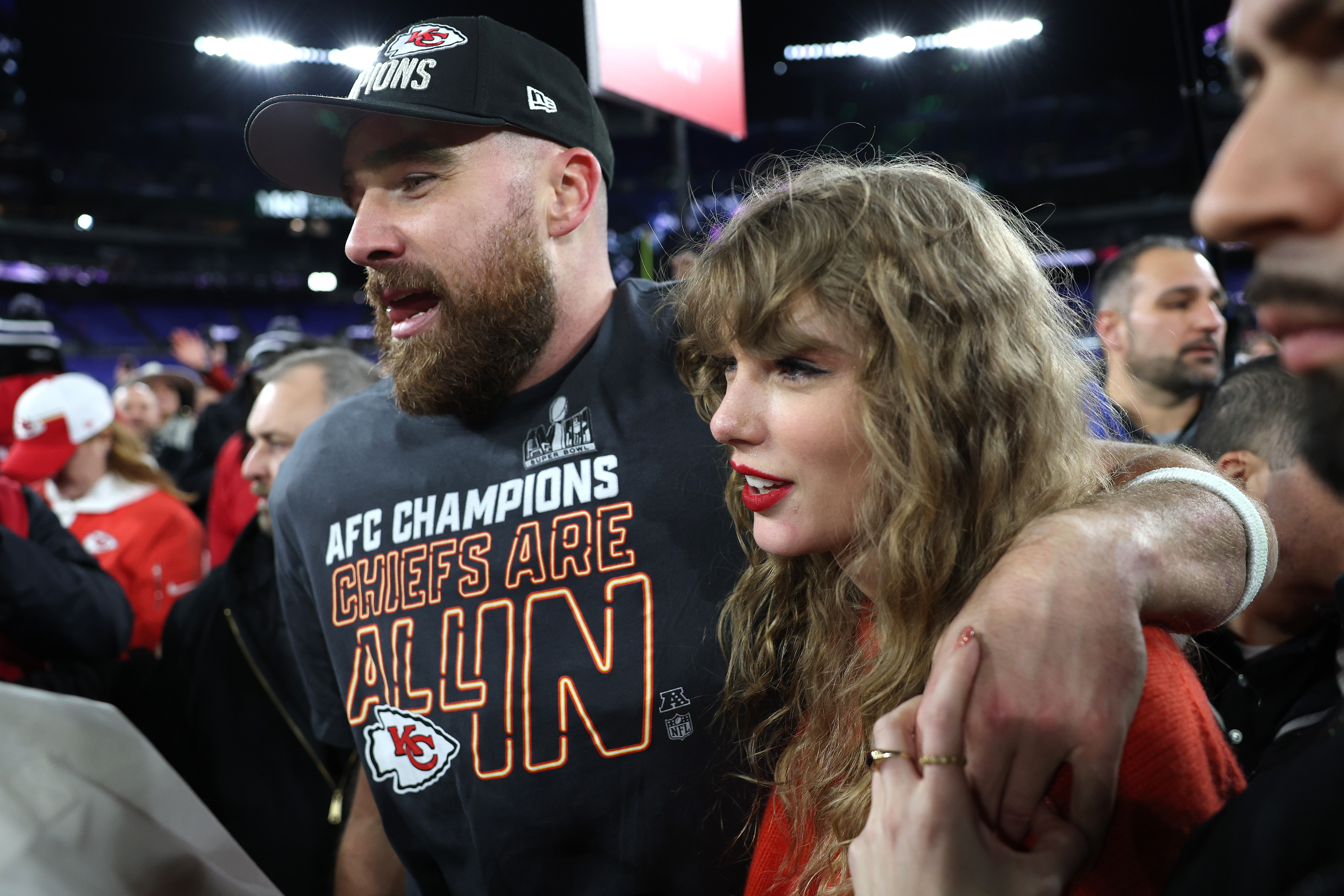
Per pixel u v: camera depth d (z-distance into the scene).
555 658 0.84
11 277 16.38
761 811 0.79
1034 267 0.63
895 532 0.57
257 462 1.42
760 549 0.76
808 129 16.70
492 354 0.87
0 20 13.18
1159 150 15.91
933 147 16.91
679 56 2.72
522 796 0.85
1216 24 8.73
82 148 17.36
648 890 0.83
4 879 0.41
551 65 0.89
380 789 0.94
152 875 0.46
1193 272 1.76
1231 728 0.98
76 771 0.45
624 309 0.93
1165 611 0.52
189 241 17.78
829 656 0.71
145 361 16.91
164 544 2.33
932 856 0.42
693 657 0.81
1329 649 0.94
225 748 1.37
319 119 0.84
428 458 0.94
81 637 1.56
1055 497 0.59
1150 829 0.50
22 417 2.16
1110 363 1.85
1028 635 0.45
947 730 0.43
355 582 0.95
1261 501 0.93
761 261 0.58
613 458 0.87
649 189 16.31
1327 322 0.27
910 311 0.56
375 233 0.84
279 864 1.32
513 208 0.84
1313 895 0.30
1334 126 0.25
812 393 0.59
